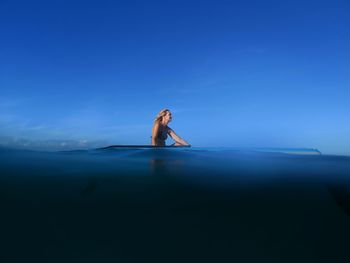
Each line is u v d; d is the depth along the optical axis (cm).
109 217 129
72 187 173
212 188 174
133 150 419
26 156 296
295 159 325
